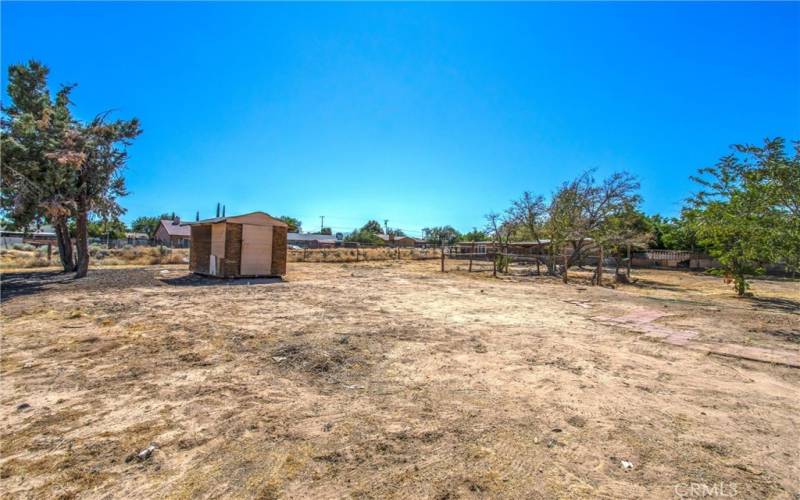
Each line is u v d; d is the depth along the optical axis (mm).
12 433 2859
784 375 4414
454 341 5672
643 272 24219
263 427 3002
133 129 13648
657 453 2709
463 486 2299
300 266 21781
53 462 2500
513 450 2715
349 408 3369
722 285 16391
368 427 3023
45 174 11766
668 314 8211
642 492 2268
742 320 7578
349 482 2324
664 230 30109
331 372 4270
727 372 4496
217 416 3180
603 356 5086
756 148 8938
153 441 2775
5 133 11328
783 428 3123
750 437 2963
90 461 2516
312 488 2266
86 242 13414
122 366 4359
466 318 7457
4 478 2326
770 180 8875
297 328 6266
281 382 3951
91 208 13258
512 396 3688
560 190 19703
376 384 3947
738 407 3527
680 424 3170
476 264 26109
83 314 7078
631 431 3029
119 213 13922
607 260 29219
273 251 14719
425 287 12531
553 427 3072
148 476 2367
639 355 5168
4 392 3615
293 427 3008
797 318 7832
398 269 20844
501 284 14180
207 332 5895
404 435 2904
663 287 15336
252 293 10320
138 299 8898
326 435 2893
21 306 7754
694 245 27078
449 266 24188
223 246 13805
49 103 13508
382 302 9211
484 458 2609
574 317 7809
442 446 2756
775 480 2408
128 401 3445
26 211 12203
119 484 2285
